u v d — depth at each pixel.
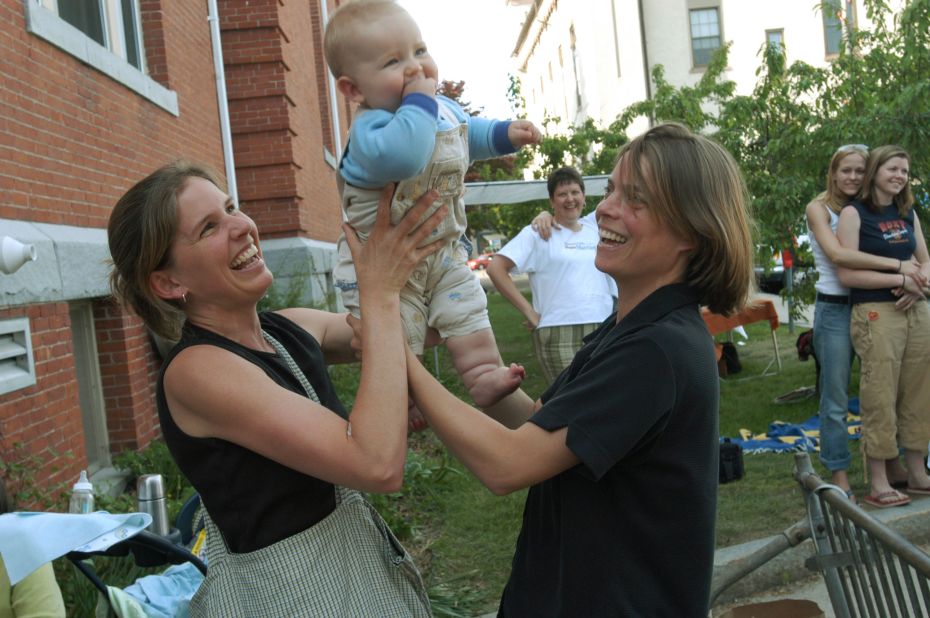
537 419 1.80
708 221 1.86
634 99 24.98
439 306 2.30
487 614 4.22
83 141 6.11
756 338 13.06
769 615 3.14
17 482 4.24
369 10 2.06
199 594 1.94
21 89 5.21
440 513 5.80
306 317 2.36
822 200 5.39
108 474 6.18
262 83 11.08
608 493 1.83
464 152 2.17
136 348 6.80
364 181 2.07
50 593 2.22
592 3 28.00
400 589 2.04
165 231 1.92
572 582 1.84
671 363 1.77
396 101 2.07
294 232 11.39
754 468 6.16
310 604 1.85
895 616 2.27
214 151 9.88
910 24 8.34
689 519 1.81
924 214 7.63
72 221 5.86
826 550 2.63
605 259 1.97
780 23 24.31
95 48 6.33
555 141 15.28
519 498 5.93
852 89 8.73
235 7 10.98
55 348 5.38
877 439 5.12
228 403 1.80
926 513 4.94
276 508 1.87
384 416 1.81
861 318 5.11
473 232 22.42
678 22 24.08
